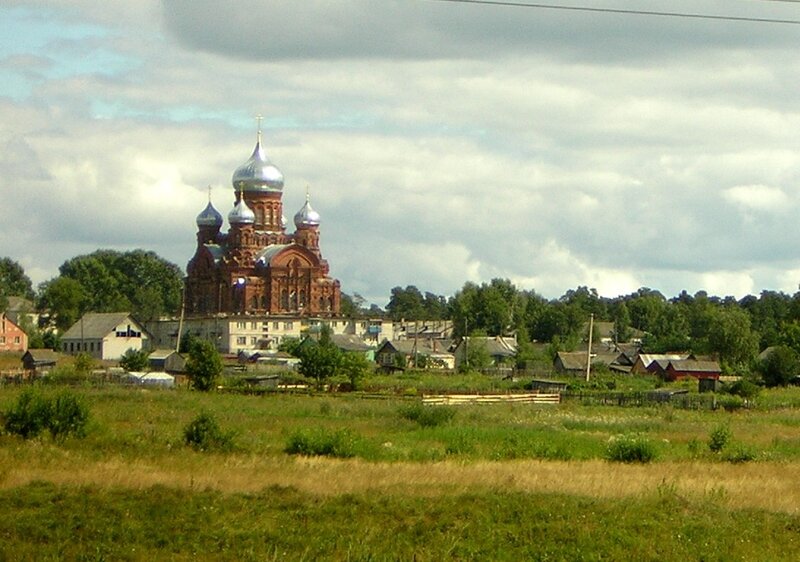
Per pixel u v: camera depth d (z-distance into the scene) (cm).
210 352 14038
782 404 13512
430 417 9594
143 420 9050
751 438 9150
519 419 10281
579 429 9638
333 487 5434
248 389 13950
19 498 5038
